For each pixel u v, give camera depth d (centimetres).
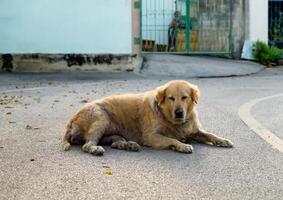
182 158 618
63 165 585
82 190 498
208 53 1814
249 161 606
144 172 556
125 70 1667
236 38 1923
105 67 1664
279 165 589
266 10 1934
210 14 1866
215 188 505
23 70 1642
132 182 521
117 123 691
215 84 1413
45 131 779
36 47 1639
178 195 484
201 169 570
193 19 1850
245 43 1922
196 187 507
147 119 682
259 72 1727
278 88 1331
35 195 486
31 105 1040
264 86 1374
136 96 709
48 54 1642
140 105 695
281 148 674
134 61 1670
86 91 1254
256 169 572
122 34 1664
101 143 689
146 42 1777
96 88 1309
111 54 1664
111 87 1327
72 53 1652
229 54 1931
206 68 1689
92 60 1659
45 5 1631
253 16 1919
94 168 571
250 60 1916
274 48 1931
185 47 1809
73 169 568
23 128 803
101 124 665
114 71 1664
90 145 644
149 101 686
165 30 1823
